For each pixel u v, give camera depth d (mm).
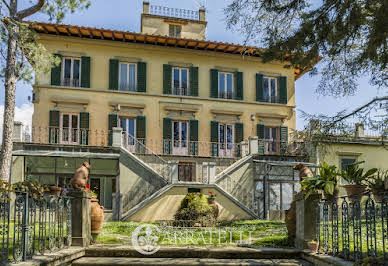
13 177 17141
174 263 6719
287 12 8609
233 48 22109
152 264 6645
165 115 21438
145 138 20766
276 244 8250
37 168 18750
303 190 7828
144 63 21516
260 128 22469
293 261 7102
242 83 22766
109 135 20312
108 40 21234
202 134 21781
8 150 15055
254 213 17562
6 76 15164
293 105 23250
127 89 21375
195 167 19969
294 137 12633
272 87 23531
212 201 15523
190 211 13836
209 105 22109
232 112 22234
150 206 16359
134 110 21094
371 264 5371
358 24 7965
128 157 17656
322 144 12516
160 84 21719
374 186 8648
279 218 19578
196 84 22078
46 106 20047
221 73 22859
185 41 21266
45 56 16094
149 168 17484
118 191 17516
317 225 7543
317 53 8844
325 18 8289
